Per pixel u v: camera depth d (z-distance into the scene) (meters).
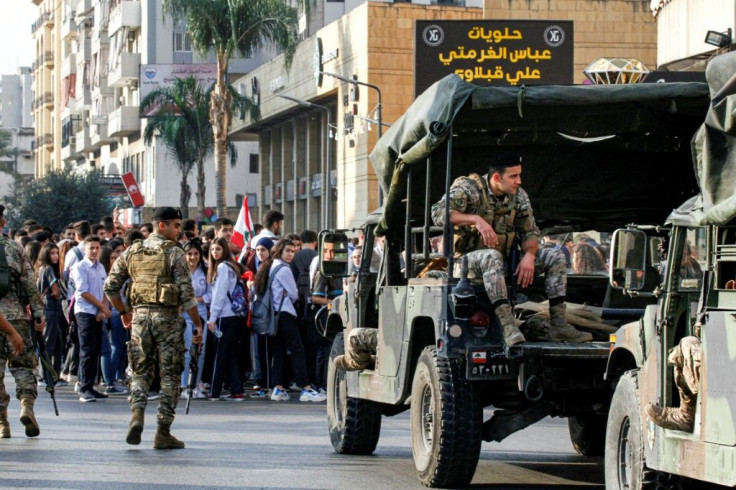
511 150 14.66
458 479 12.58
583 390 12.67
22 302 16.41
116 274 15.77
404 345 13.48
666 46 31.67
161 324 15.55
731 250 8.99
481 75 39.75
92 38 130.62
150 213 105.06
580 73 57.19
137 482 12.98
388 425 19.11
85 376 22.59
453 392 12.35
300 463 14.67
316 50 76.62
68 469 13.86
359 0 88.62
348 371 15.45
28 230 32.44
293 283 22.97
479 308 12.26
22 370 16.61
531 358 12.05
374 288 15.54
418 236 14.62
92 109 130.50
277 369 23.14
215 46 74.12
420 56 39.72
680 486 10.05
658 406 9.75
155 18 107.06
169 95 89.50
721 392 8.83
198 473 13.68
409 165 13.38
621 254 9.80
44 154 166.12
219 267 22.84
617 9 56.91
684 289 9.74
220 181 78.00
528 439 17.48
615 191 15.37
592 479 13.71
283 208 91.19
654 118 13.55
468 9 70.81
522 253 12.73
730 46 25.22
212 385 23.20
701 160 9.28
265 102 89.06
